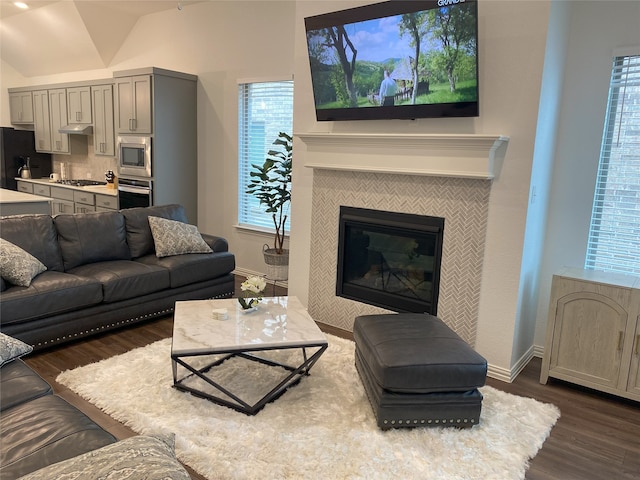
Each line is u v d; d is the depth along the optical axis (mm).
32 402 1804
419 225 3342
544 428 2508
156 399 2605
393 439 2318
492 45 2928
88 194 6199
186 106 5473
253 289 2844
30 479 1033
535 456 2287
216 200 5602
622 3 3043
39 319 3133
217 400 2607
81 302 3307
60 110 6934
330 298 3971
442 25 2934
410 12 3055
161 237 4145
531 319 3422
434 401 2398
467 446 2295
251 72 5008
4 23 6699
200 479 2012
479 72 2990
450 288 3279
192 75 5477
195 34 5465
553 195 3432
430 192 3273
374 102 3404
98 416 2467
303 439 2281
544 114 2955
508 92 2906
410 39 3107
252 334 2574
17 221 3537
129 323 3682
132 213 4230
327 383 2863
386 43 3227
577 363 2959
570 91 3277
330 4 3631
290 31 4629
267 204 4668
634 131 3119
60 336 3258
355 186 3656
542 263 3514
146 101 5199
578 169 3314
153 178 5281
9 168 7418
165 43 5805
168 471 1033
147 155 5277
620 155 3189
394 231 3508
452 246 3225
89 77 6973
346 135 3508
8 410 1756
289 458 2137
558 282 2959
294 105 4016
